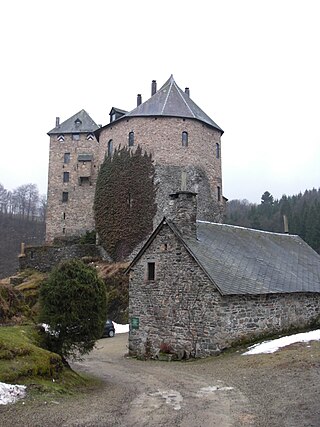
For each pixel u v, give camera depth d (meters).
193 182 37.72
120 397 9.45
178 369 13.61
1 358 9.19
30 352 9.82
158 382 11.53
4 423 6.94
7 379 8.56
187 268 16.39
